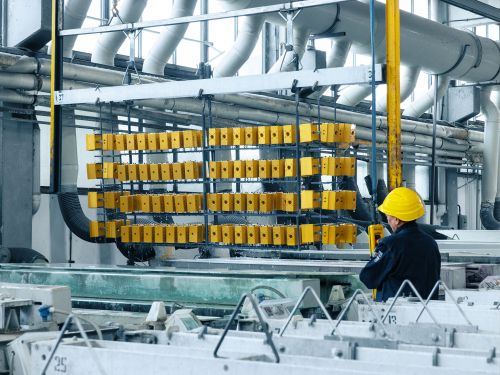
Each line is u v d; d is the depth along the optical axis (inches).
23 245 351.6
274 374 70.6
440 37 471.5
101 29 321.1
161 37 412.2
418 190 725.3
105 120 373.1
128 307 213.5
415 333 99.6
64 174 373.1
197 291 206.1
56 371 84.7
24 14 342.6
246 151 528.7
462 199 788.6
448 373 69.7
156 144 324.2
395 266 165.3
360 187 640.4
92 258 435.2
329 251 297.9
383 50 436.5
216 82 296.4
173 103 398.0
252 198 300.8
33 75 341.1
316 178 371.2
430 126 615.2
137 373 78.6
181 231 318.3
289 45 289.7
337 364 76.3
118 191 343.3
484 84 589.3
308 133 284.5
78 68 354.0
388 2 245.1
